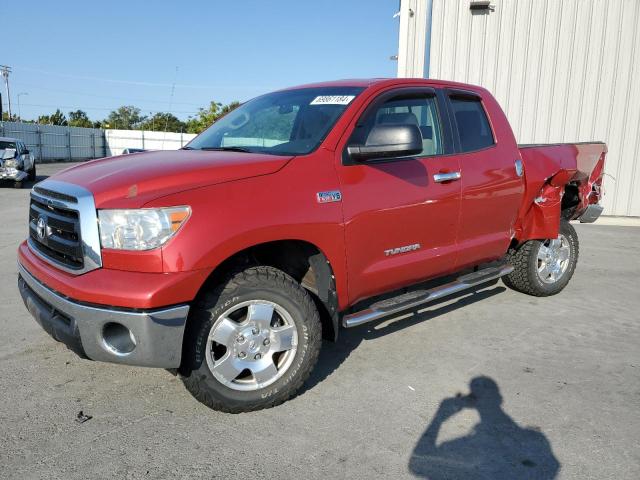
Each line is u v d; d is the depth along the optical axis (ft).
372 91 12.70
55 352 13.37
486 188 14.71
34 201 11.62
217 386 10.10
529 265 18.07
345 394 11.51
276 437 9.83
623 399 11.54
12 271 21.08
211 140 13.70
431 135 13.89
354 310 13.30
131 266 9.25
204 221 9.49
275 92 15.01
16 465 8.84
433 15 40.22
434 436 9.97
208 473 8.76
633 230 35.81
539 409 11.03
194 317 9.78
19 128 129.59
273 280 10.36
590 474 8.93
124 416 10.46
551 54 39.32
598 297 19.27
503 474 8.89
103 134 165.68
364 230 11.74
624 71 38.50
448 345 14.38
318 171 11.14
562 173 17.33
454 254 14.15
